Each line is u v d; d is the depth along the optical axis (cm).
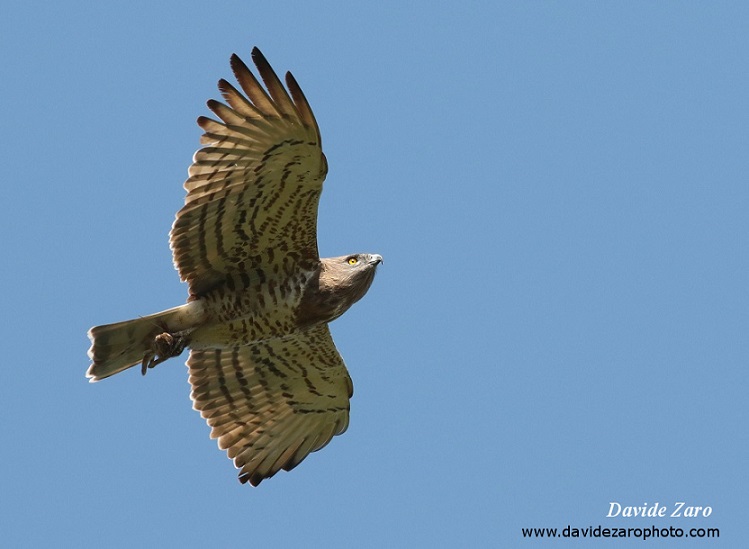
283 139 1445
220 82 1422
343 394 1775
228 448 1777
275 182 1488
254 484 1773
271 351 1709
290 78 1389
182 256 1530
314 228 1546
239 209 1507
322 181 1483
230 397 1766
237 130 1446
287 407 1788
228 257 1549
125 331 1527
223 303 1561
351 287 1605
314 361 1725
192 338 1557
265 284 1575
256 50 1398
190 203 1488
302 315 1600
